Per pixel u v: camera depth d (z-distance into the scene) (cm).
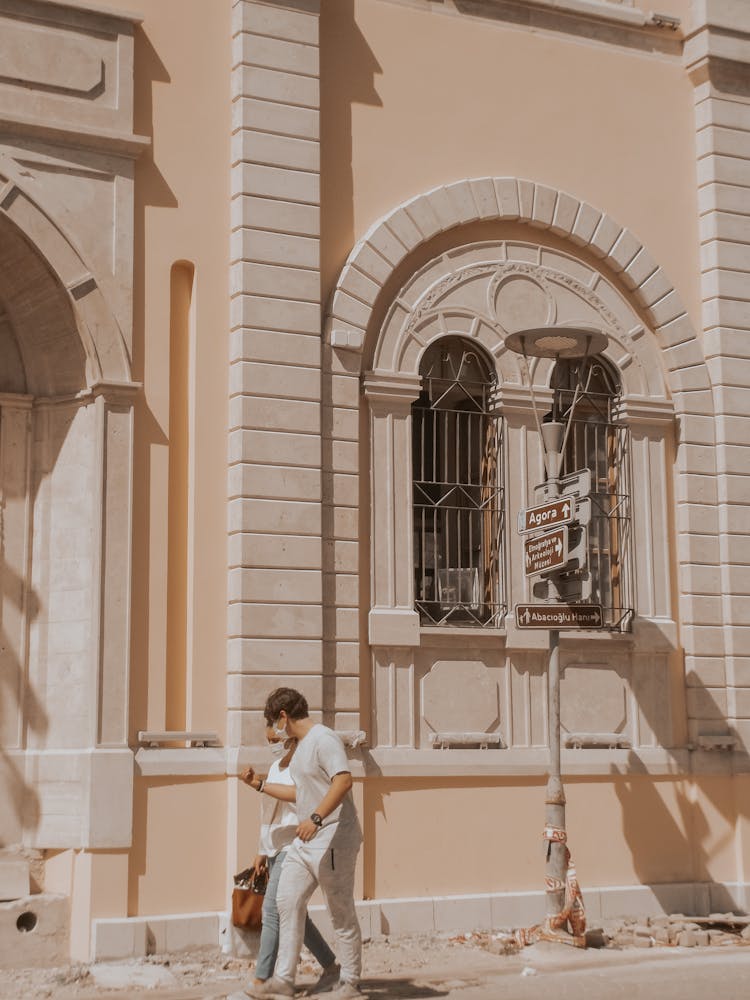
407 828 1120
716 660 1268
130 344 1069
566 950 1035
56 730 1055
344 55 1198
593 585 1258
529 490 1220
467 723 1166
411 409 1197
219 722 1065
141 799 1023
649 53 1338
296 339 1117
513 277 1247
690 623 1264
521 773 1168
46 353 1096
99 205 1071
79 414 1082
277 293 1115
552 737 1072
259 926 998
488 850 1146
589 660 1223
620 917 1180
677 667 1262
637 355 1288
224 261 1118
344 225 1178
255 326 1102
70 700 1049
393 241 1184
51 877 1034
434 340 1204
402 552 1159
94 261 1062
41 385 1100
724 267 1320
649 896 1196
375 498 1155
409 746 1136
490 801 1155
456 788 1144
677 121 1341
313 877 824
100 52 1082
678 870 1223
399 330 1188
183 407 1101
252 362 1097
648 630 1245
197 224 1112
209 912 1030
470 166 1239
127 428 1060
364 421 1166
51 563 1079
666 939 1097
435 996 879
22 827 1052
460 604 1194
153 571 1062
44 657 1070
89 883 995
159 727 1047
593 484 1272
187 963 991
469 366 1231
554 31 1298
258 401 1095
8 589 1075
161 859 1023
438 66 1238
